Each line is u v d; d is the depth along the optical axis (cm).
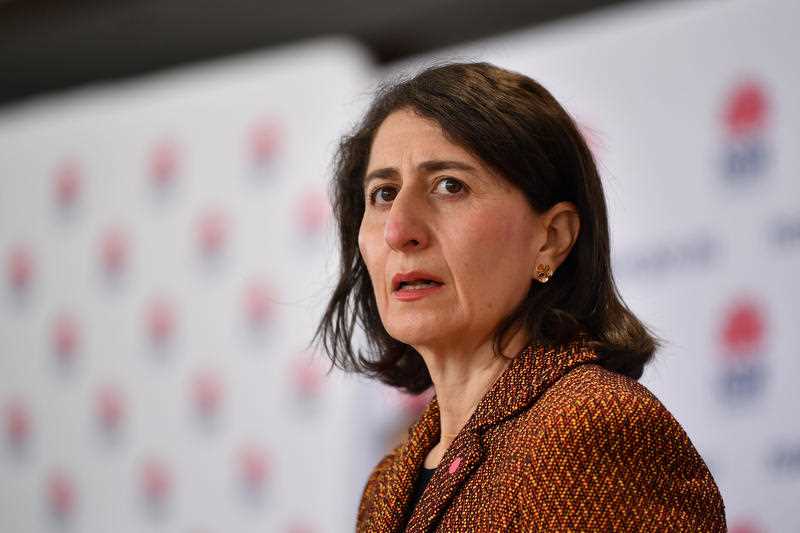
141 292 1783
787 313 1223
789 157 1241
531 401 467
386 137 516
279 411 1620
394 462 596
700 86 1305
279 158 1666
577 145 518
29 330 1891
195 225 1738
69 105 1903
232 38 1833
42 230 1900
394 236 491
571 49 1406
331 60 1641
